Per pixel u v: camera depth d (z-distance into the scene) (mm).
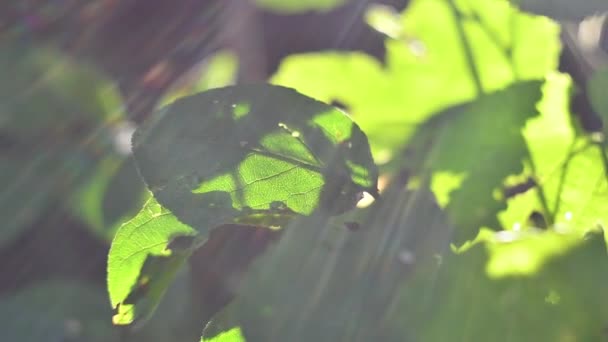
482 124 350
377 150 360
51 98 662
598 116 350
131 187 590
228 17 592
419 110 363
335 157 328
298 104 327
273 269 326
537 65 359
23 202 645
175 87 677
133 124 664
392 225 329
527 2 339
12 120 654
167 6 692
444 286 322
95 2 688
